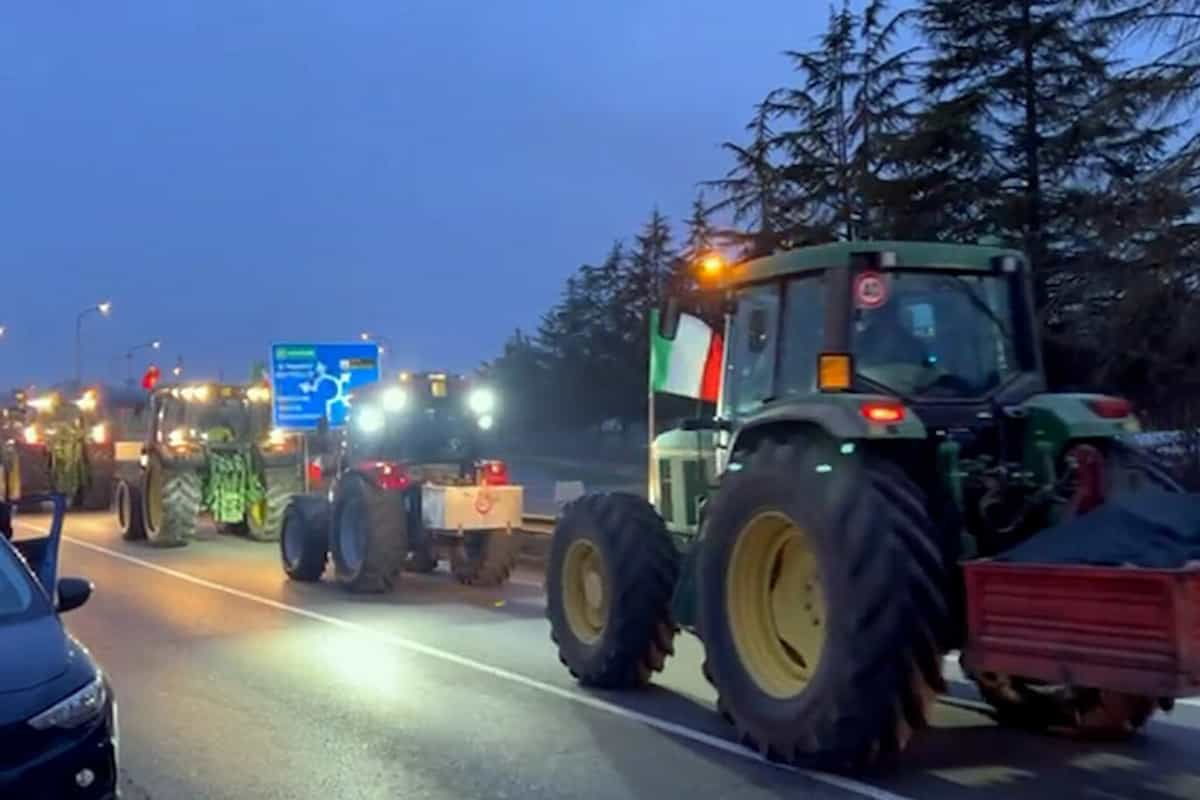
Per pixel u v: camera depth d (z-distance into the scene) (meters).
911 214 24.44
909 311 7.53
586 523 9.12
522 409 57.59
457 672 9.79
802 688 7.06
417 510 14.66
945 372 7.50
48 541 7.25
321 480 20.55
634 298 50.00
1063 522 6.57
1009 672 6.17
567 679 9.48
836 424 6.76
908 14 25.00
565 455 49.88
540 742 7.69
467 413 15.38
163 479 20.45
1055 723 7.76
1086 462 6.82
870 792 6.56
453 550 15.05
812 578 7.14
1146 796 6.49
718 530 7.48
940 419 7.34
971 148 23.83
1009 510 7.00
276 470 20.64
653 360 9.21
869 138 26.62
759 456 7.27
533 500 27.70
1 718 5.16
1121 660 5.65
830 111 27.62
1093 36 21.66
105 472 28.39
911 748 7.39
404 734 7.91
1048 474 7.13
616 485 34.91
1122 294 18.92
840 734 6.62
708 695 8.88
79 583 6.68
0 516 7.77
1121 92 18.70
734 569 7.41
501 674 9.70
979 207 23.95
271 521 20.56
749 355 8.27
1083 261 20.67
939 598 6.53
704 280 8.50
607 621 8.89
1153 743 7.52
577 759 7.30
